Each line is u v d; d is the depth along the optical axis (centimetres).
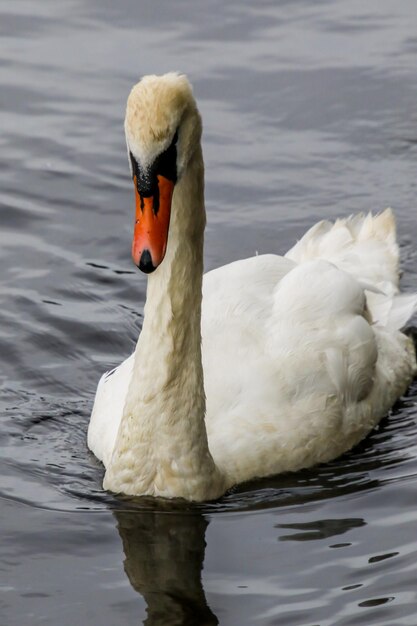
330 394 1432
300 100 2108
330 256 1652
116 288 1741
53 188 1931
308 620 1125
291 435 1389
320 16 2314
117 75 2156
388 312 1612
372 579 1180
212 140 2028
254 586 1180
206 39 2244
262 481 1370
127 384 1433
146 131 1150
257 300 1478
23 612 1150
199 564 1218
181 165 1188
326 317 1478
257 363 1417
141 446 1301
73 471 1393
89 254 1803
